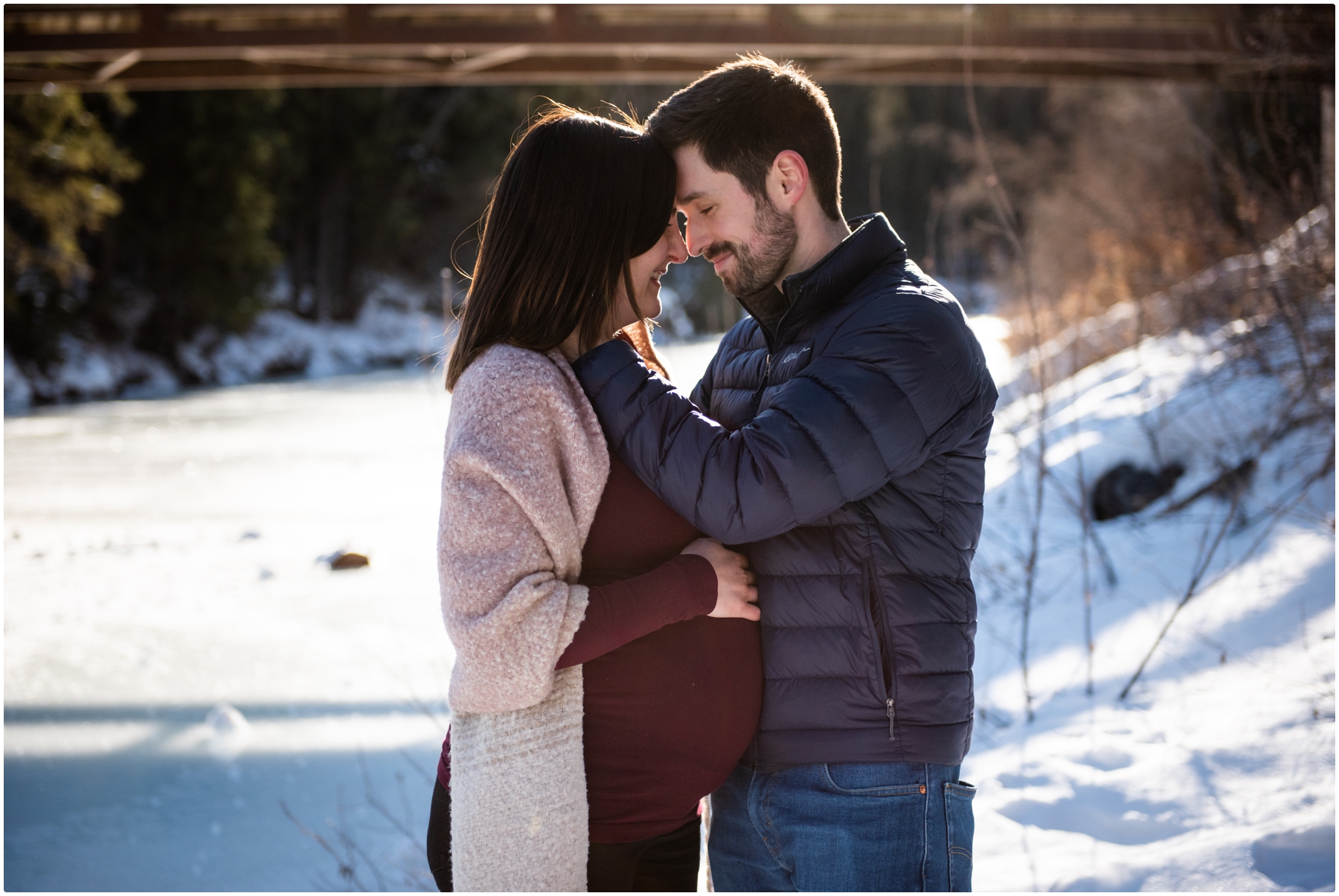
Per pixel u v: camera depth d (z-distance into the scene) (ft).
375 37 28.55
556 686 4.78
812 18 28.58
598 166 5.00
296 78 33.06
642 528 5.03
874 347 5.05
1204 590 11.42
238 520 25.39
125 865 9.75
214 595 18.99
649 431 4.96
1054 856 7.77
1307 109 20.03
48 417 50.78
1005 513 17.37
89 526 24.67
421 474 32.07
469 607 4.50
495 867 4.64
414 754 12.38
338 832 10.33
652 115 5.74
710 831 5.67
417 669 15.10
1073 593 13.94
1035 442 19.06
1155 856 7.55
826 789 5.09
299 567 20.89
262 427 45.16
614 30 28.43
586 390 5.06
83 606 18.28
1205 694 10.39
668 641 4.99
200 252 78.23
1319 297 17.25
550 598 4.53
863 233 5.45
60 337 62.64
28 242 60.34
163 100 78.74
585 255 4.97
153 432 43.75
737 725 5.12
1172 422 17.24
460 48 28.58
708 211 5.63
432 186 115.03
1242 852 7.43
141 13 28.55
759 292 5.87
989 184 14.69
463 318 5.12
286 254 106.83
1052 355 23.48
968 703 5.32
